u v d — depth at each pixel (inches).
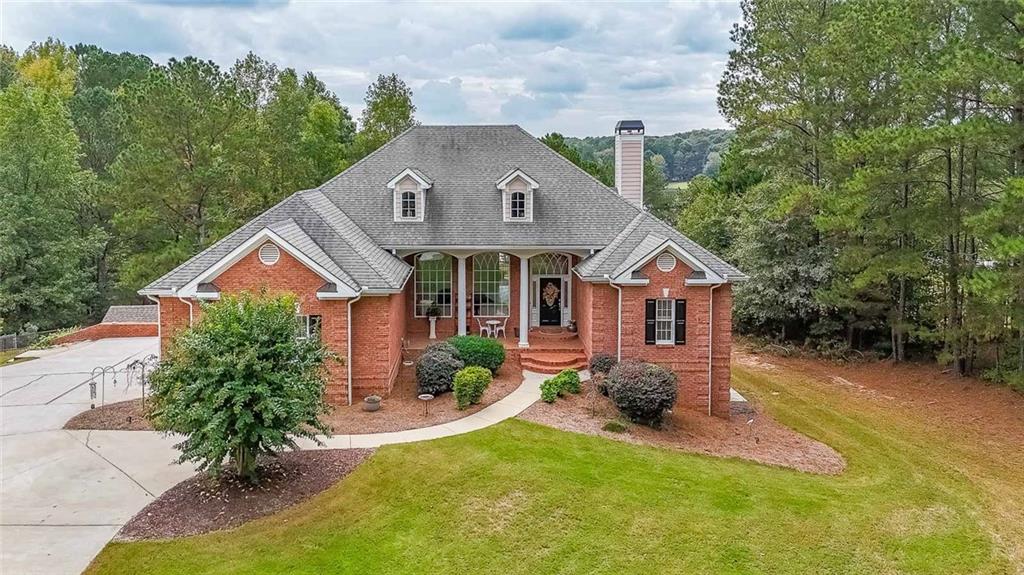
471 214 1018.1
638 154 1210.6
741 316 1409.9
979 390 1005.8
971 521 557.3
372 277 794.2
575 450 628.4
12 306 1422.2
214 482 545.3
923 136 891.4
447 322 1071.6
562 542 477.1
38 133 1513.3
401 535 482.0
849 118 1214.3
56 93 1871.3
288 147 1633.9
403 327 1003.3
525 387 841.5
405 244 969.5
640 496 541.3
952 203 997.8
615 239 973.8
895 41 1011.3
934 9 1052.5
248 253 754.8
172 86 1375.5
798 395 1001.5
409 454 605.6
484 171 1089.4
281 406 501.7
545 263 1069.8
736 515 524.1
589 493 539.8
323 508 514.9
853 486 619.8
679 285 829.8
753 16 1376.7
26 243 1453.0
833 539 500.7
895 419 893.2
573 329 1037.8
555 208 1031.0
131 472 575.8
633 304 835.4
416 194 1001.5
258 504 518.0
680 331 839.7
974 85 896.9
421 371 802.8
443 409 747.4
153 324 1264.8
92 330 1230.3
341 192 1047.6
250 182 1464.1
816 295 1205.7
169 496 530.0
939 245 1115.9
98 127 1993.1
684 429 744.3
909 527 532.7
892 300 1225.4
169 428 518.0
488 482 550.9
